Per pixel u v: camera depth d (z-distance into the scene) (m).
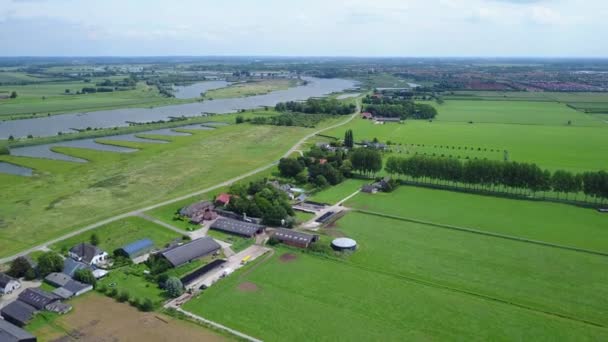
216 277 101.19
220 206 149.25
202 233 128.50
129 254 110.88
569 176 150.50
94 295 93.62
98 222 132.50
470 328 81.12
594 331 79.88
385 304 89.38
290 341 77.19
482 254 112.50
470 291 94.19
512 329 80.69
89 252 109.69
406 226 132.12
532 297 91.75
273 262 109.06
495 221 135.00
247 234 125.06
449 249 115.75
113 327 81.50
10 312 85.19
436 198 158.62
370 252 114.25
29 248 116.12
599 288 95.12
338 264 107.69
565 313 85.75
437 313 86.00
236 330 80.44
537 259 109.31
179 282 93.31
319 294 93.31
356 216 141.25
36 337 77.19
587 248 114.88
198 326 81.56
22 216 138.50
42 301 88.31
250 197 155.88
